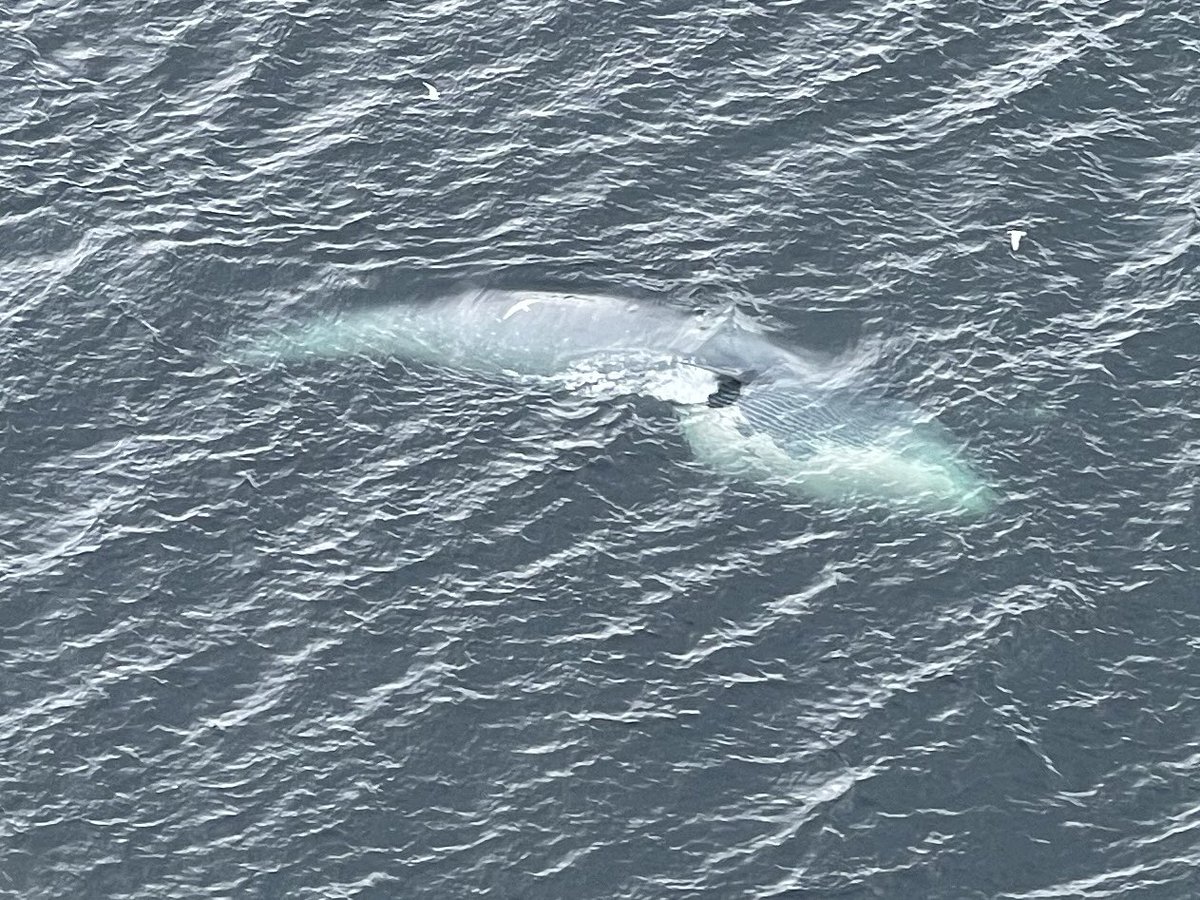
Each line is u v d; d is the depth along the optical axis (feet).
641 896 288.30
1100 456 337.11
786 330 354.33
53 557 323.37
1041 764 301.02
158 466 335.26
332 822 295.69
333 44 396.98
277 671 311.27
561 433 339.57
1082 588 320.29
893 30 399.03
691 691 308.60
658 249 366.02
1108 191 375.25
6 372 347.15
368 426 341.00
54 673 310.65
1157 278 361.71
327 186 376.07
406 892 289.12
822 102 388.37
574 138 383.04
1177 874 289.94
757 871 290.56
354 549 325.21
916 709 306.55
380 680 310.24
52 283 360.48
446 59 395.34
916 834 294.05
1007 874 290.35
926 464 335.47
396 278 362.12
